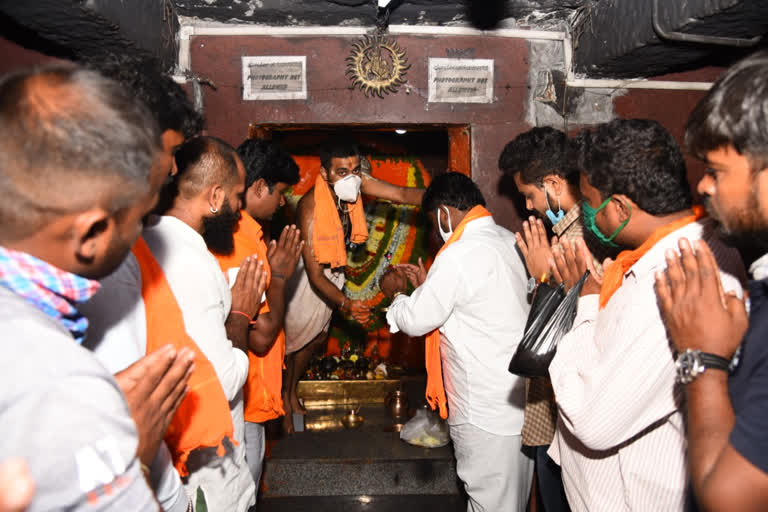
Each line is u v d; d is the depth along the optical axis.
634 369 1.18
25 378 0.61
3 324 0.63
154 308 1.25
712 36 2.18
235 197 1.66
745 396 0.83
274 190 2.45
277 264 2.25
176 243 1.42
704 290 0.95
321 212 3.10
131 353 1.11
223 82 2.89
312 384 3.95
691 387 0.94
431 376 2.47
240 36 2.88
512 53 2.95
